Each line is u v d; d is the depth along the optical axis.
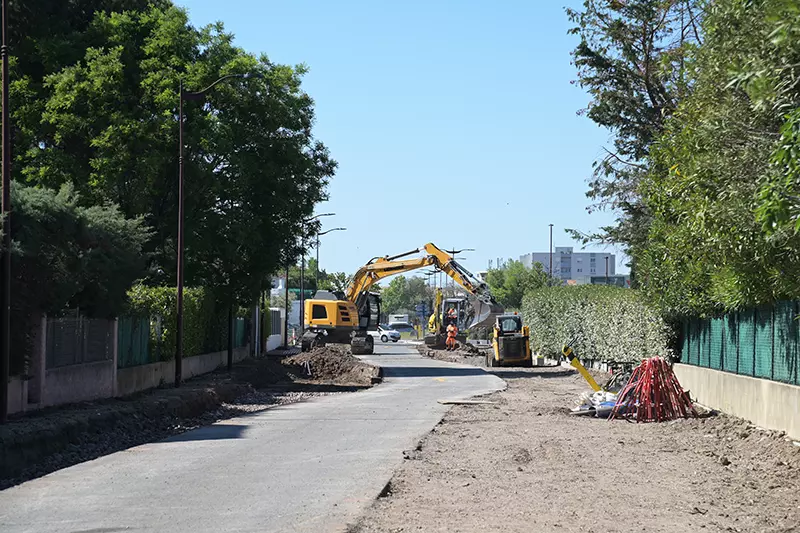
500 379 39.84
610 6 37.69
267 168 39.34
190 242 37.00
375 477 13.60
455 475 13.99
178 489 12.66
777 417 18.12
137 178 36.31
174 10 38.38
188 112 36.94
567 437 19.03
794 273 14.84
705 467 15.00
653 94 38.41
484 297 58.03
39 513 11.02
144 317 29.09
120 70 36.06
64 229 20.33
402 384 36.91
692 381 26.47
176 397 25.83
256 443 17.98
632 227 39.22
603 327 39.84
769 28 12.34
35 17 37.19
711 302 23.16
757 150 13.88
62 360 22.34
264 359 52.59
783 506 11.69
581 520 10.61
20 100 36.72
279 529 9.93
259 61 40.28
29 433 16.73
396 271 63.38
